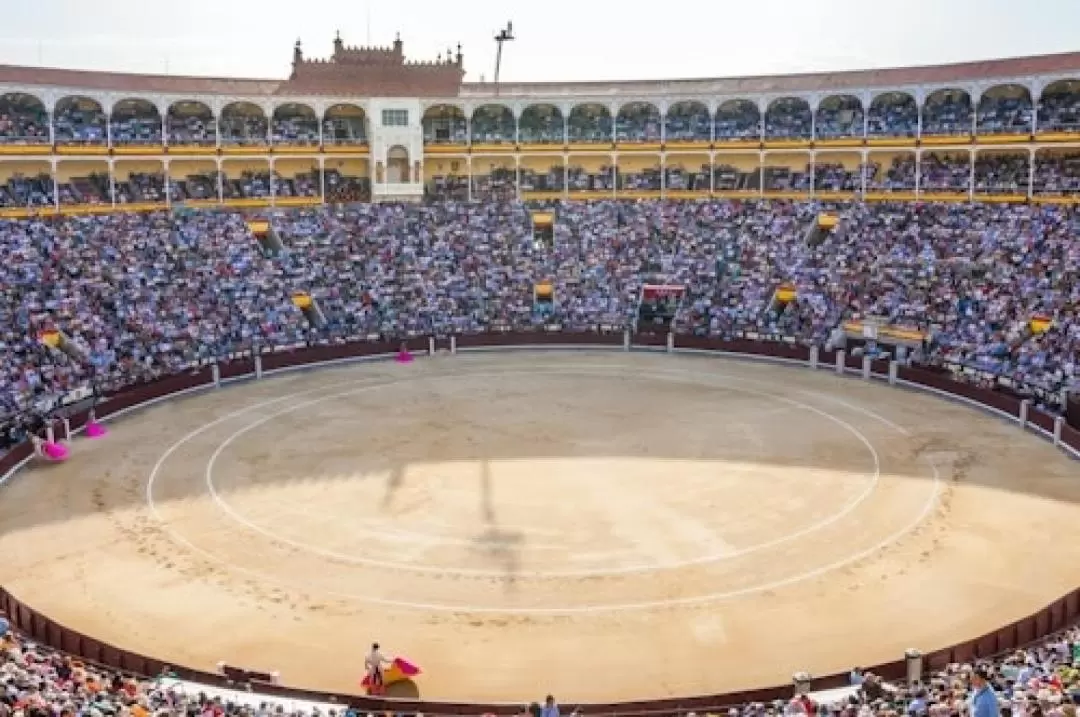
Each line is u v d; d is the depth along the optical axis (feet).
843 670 87.56
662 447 155.33
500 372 216.33
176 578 108.68
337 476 142.61
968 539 117.60
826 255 245.45
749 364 224.33
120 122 260.21
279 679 83.66
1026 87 242.37
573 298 251.60
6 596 95.14
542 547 115.75
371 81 291.17
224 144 265.13
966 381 190.19
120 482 141.59
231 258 239.71
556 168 300.20
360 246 257.34
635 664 89.66
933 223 242.58
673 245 262.88
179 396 195.83
